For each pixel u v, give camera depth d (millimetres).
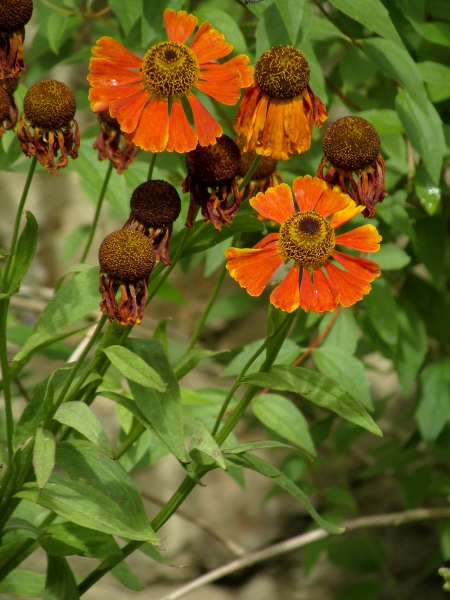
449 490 1516
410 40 1246
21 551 1128
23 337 1300
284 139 1036
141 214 1041
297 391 1042
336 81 1332
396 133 1280
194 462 1068
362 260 1029
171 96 1034
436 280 1324
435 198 1248
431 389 1348
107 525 1052
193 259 1398
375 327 1325
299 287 1026
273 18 1149
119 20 1274
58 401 1047
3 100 1087
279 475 1062
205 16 1224
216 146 1037
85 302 1070
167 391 1069
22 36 1057
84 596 1767
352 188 1040
